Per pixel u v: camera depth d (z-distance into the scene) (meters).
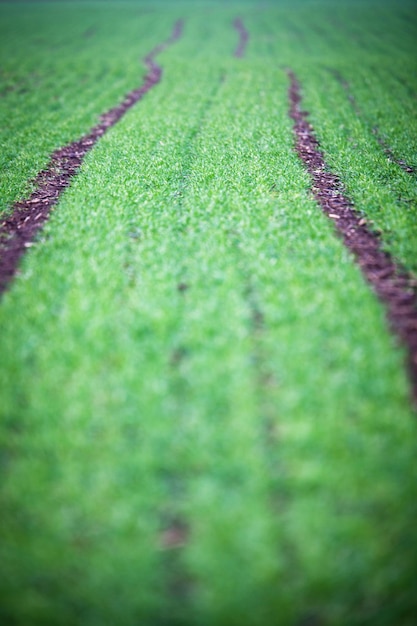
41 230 6.77
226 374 3.97
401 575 2.84
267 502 3.15
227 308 4.77
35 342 4.42
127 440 3.51
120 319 4.65
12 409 3.80
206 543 2.95
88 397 3.84
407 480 3.26
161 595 2.76
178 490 3.25
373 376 3.95
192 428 3.55
